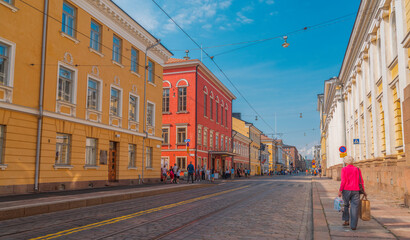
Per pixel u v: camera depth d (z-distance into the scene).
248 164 70.38
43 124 15.76
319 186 25.39
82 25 18.78
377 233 7.01
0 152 13.73
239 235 7.25
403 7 13.12
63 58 17.27
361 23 20.36
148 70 26.97
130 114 23.83
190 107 39.47
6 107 13.81
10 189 13.94
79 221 8.69
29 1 15.36
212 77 44.94
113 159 21.88
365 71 21.58
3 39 13.96
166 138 40.03
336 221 8.60
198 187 24.12
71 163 17.47
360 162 23.14
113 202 13.48
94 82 20.02
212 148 45.97
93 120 19.36
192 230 7.71
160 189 18.00
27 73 15.09
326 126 54.56
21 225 8.05
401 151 14.59
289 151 174.88
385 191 15.84
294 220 9.45
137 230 7.56
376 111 18.55
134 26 23.67
